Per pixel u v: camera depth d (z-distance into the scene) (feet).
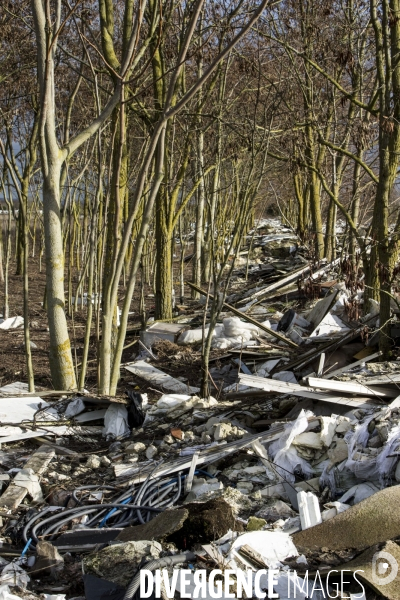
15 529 15.55
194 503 14.67
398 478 15.24
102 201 33.96
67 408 23.68
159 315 43.34
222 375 31.96
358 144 32.01
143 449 20.27
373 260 33.17
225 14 32.89
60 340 26.05
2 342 41.01
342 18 42.16
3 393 25.89
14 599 11.75
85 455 20.43
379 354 27.30
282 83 39.65
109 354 25.23
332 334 32.99
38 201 71.61
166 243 42.88
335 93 43.29
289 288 45.34
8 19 36.50
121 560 12.70
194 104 42.32
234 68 39.27
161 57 36.27
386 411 17.12
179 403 23.58
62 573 13.28
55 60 34.30
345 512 13.64
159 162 24.34
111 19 32.83
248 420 21.77
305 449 17.56
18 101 45.16
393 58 27.96
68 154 25.05
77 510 16.11
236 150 32.40
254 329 36.22
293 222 86.94
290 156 34.65
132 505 16.22
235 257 27.94
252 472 17.54
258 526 14.26
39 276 73.10
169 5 34.32
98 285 29.32
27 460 19.61
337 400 20.24
